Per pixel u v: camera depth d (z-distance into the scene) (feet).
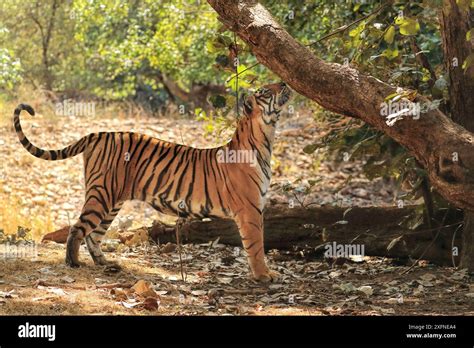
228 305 24.47
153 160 29.09
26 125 59.21
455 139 23.21
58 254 30.14
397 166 32.12
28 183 51.06
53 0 76.43
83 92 77.87
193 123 63.05
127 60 62.69
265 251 34.09
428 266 31.71
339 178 55.21
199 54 61.93
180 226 34.32
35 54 77.30
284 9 39.75
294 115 61.36
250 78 30.42
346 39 32.58
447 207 31.63
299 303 25.26
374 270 31.42
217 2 26.81
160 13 61.11
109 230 34.68
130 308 23.15
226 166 28.63
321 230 32.96
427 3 25.20
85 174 28.99
